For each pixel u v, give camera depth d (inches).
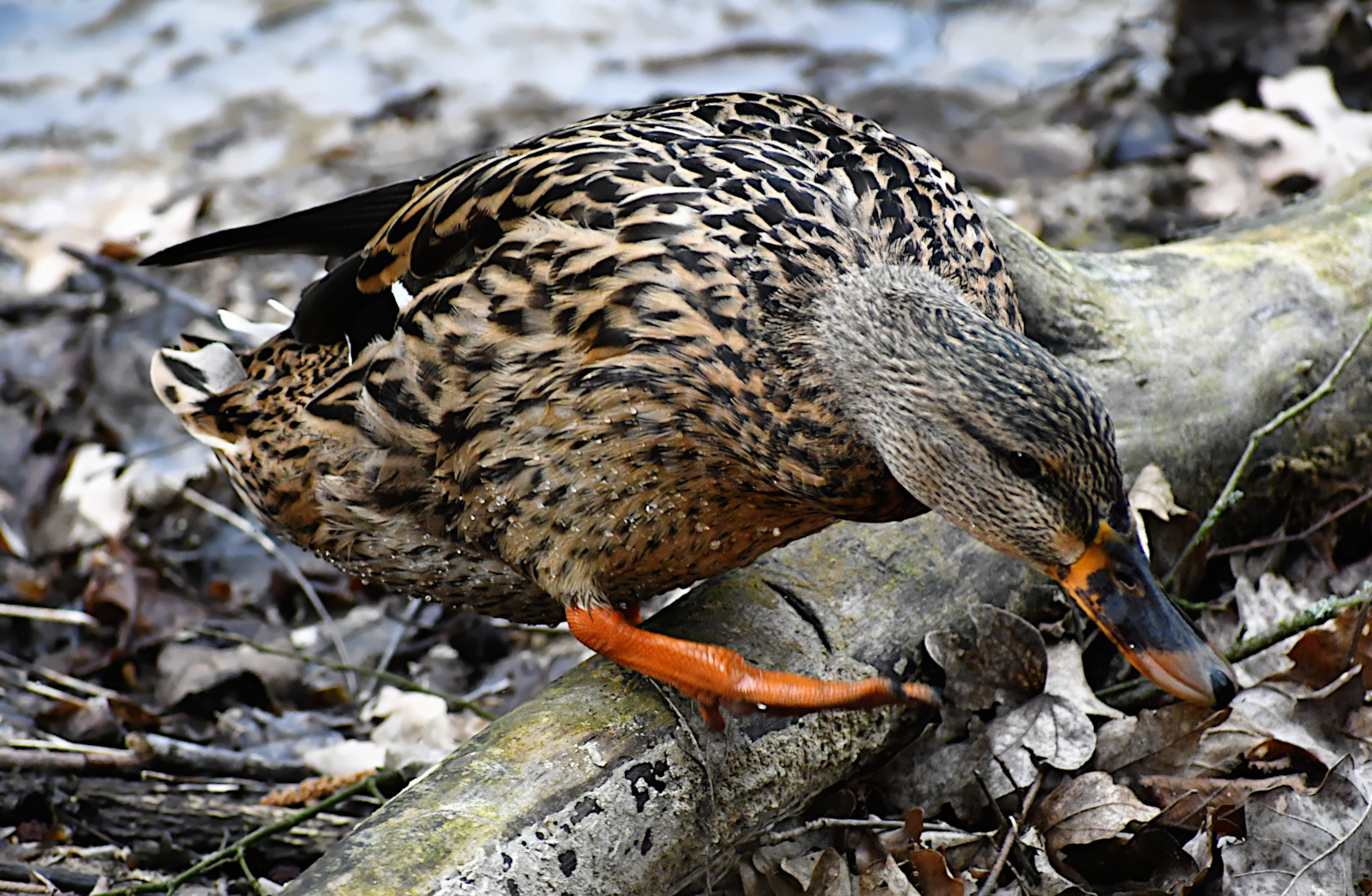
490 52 657.6
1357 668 272.8
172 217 539.5
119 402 446.0
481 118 613.3
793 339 245.3
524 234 254.5
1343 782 248.7
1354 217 370.0
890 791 276.8
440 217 271.7
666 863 252.4
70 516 411.2
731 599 284.5
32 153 598.9
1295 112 494.6
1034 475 233.3
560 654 364.5
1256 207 463.8
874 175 265.1
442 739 341.1
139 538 401.1
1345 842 243.9
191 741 346.9
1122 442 323.3
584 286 248.5
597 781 246.2
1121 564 240.2
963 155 546.0
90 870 303.9
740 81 628.1
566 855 239.5
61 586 398.3
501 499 261.9
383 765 330.0
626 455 251.9
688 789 253.3
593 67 645.3
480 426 258.1
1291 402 340.8
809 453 247.3
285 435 291.0
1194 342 337.1
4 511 418.6
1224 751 269.7
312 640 381.7
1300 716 270.4
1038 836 261.1
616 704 257.4
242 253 323.6
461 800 239.5
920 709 283.3
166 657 362.6
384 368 267.3
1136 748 273.6
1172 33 565.9
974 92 599.8
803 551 294.0
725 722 256.8
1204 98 531.5
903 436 238.7
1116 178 493.7
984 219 321.4
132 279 471.5
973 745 275.9
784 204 254.2
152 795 315.9
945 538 294.5
